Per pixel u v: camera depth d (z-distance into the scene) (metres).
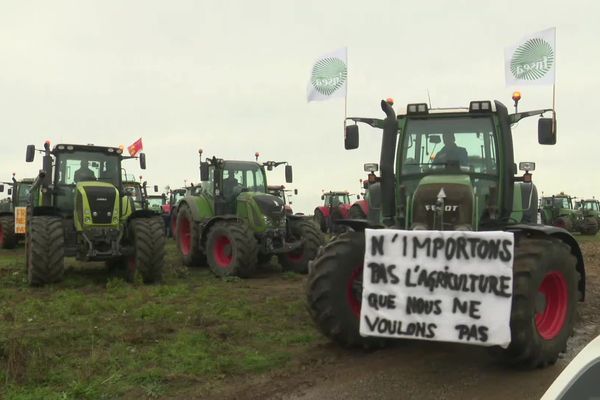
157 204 23.66
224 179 12.11
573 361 2.05
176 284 9.77
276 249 11.27
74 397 4.37
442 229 5.46
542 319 5.24
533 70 6.92
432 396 4.48
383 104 6.29
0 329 6.26
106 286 9.26
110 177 10.83
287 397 4.48
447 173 6.27
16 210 15.31
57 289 9.12
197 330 6.31
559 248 5.15
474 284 4.66
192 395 4.50
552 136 5.93
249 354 5.49
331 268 5.50
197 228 12.12
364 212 15.12
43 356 5.15
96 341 5.79
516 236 5.18
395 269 4.88
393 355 5.55
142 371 4.95
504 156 6.09
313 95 8.27
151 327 6.37
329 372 5.06
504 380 4.84
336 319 5.48
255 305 7.79
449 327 4.68
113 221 9.82
